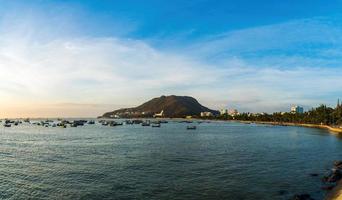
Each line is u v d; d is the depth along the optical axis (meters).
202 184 55.19
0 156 90.12
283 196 48.69
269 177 61.38
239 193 49.97
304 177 61.59
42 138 159.12
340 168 70.75
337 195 46.19
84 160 81.62
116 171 66.31
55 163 76.94
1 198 47.66
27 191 51.19
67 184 55.41
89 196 48.28
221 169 68.88
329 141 142.88
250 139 154.50
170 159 82.94
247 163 77.19
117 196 48.19
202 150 104.25
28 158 85.88
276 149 109.00
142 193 49.69
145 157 86.94
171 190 51.34
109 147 114.25
